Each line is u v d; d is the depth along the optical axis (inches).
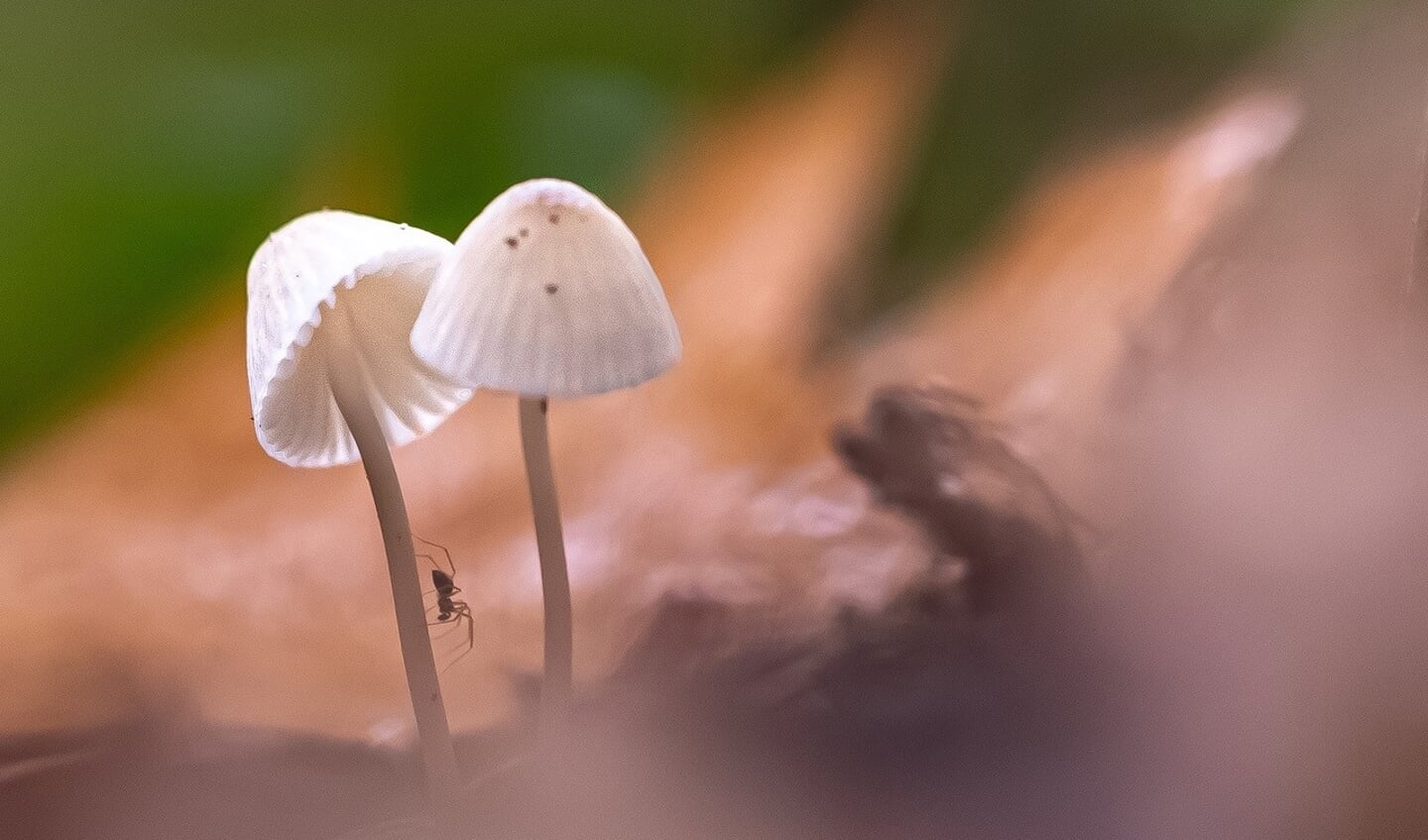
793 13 15.7
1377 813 6.2
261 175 13.6
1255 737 6.4
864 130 13.9
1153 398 7.2
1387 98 7.5
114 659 7.8
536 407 6.7
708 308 12.3
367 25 14.1
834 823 6.4
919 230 13.0
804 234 13.1
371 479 6.8
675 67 15.7
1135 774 6.4
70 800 6.9
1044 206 11.6
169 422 11.5
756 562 7.5
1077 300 8.9
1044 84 12.4
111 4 12.9
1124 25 11.8
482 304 6.5
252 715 7.4
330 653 7.8
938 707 6.5
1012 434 7.5
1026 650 6.6
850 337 12.0
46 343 12.6
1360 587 6.5
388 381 7.2
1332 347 7.0
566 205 6.5
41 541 9.3
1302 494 6.7
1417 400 6.7
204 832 6.8
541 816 6.6
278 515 9.4
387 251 6.6
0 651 7.9
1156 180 9.5
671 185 15.4
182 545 8.9
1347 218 7.2
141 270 12.9
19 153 12.8
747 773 6.6
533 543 8.5
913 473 7.1
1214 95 10.9
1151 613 6.6
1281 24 9.6
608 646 7.4
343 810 6.8
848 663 6.7
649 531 8.2
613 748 6.7
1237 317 7.2
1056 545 6.9
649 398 10.7
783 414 10.1
